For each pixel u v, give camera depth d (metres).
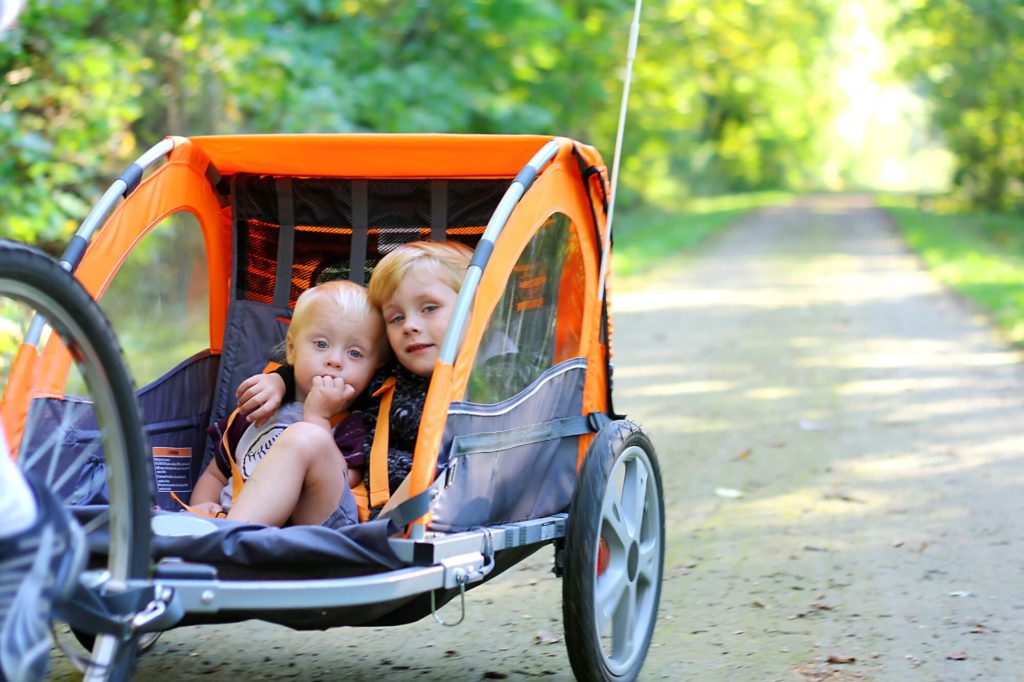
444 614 5.14
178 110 12.39
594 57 23.36
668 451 8.05
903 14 40.62
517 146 4.30
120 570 3.09
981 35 39.06
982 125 41.94
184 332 5.07
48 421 3.70
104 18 11.14
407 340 4.14
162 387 4.55
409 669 4.43
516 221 3.84
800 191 75.31
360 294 4.27
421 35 18.70
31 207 8.91
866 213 45.81
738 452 8.01
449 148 4.40
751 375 10.91
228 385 4.71
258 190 4.78
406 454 4.14
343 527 3.48
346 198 4.72
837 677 4.29
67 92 9.84
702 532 6.25
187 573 3.17
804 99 67.19
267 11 13.02
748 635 4.77
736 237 33.00
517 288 3.95
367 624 3.58
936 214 41.72
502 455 3.89
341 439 4.19
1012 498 6.76
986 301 16.14
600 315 4.50
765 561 5.73
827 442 8.24
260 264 4.83
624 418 4.54
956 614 4.95
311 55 15.56
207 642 4.76
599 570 4.13
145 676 4.32
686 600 5.22
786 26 37.38
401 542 3.36
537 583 5.63
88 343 3.01
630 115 30.11
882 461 7.70
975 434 8.42
